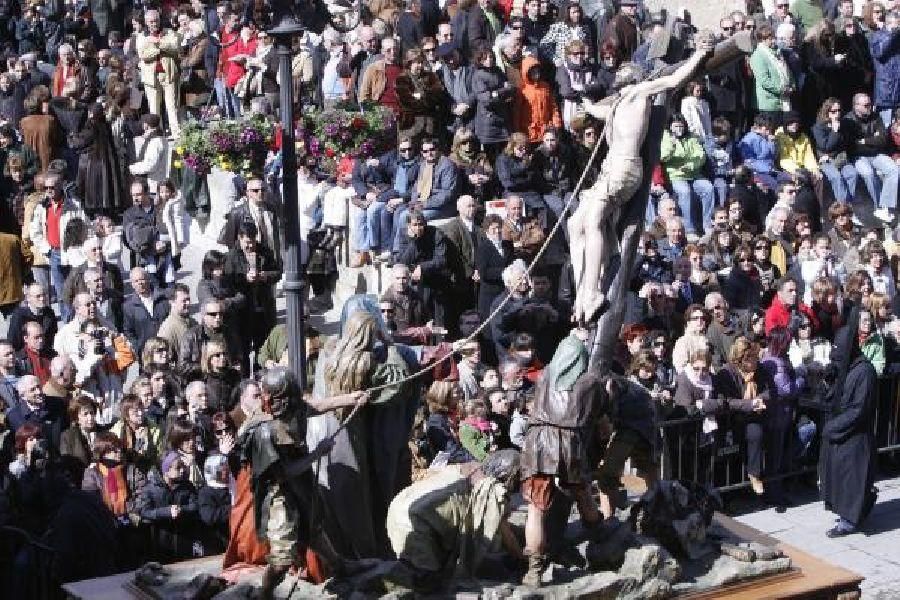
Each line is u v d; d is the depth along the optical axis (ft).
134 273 147.33
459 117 164.04
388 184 157.58
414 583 91.61
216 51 187.83
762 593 95.66
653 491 97.60
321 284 159.53
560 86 168.35
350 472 94.27
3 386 128.36
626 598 93.30
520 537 95.45
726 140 171.32
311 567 91.61
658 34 134.72
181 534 114.83
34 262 161.48
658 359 133.59
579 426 90.99
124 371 140.56
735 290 149.28
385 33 169.58
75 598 95.45
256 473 87.61
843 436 129.29
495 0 176.35
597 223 94.38
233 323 141.08
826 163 177.17
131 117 186.80
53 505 112.37
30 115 175.52
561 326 144.97
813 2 193.36
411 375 93.40
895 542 130.72
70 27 211.20
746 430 133.39
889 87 182.60
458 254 146.51
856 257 159.53
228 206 168.96
